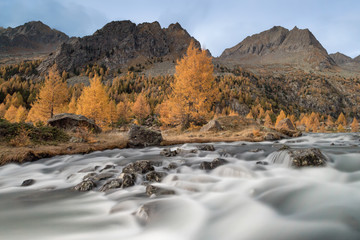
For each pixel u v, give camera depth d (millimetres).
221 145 14617
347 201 4324
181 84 23094
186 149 12430
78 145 12641
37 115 28656
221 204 4676
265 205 4488
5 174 8086
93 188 6164
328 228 3363
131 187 6082
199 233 3549
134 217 4164
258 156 9789
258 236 3334
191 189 5660
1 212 4562
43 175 7969
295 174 6625
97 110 27281
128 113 72062
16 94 118500
